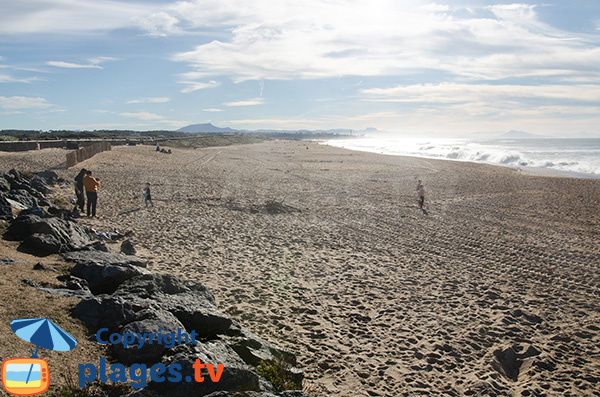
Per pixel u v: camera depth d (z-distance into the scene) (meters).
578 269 12.42
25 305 5.50
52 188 21.58
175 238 14.30
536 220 19.86
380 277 11.28
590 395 6.16
